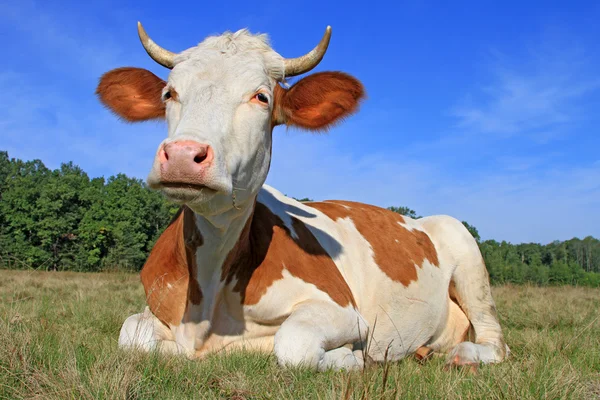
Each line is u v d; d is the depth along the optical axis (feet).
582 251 260.62
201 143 10.10
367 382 8.67
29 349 9.88
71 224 190.49
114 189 204.03
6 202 183.52
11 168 272.10
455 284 19.97
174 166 9.75
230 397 9.09
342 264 16.16
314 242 15.64
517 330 22.84
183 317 13.47
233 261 13.28
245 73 12.35
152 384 9.34
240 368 10.78
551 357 14.25
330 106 14.26
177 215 15.28
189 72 12.29
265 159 13.02
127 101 14.84
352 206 19.74
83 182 208.23
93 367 9.07
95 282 38.88
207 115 11.29
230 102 11.86
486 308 19.71
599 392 10.84
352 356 12.96
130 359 9.92
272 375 10.21
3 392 8.41
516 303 32.71
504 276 152.97
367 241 17.84
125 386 8.23
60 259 174.50
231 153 11.46
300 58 13.97
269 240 14.29
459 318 20.29
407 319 17.56
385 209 20.97
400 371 11.11
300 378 10.24
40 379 8.63
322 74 13.56
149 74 14.46
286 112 14.11
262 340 13.96
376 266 17.19
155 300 13.92
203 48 13.25
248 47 13.43
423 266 18.69
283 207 16.38
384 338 16.75
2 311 15.46
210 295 13.23
